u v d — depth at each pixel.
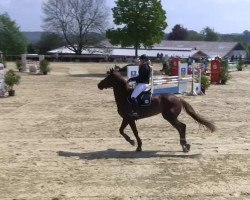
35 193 8.57
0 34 97.94
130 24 47.94
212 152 12.30
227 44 111.12
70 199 8.23
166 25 49.16
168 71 42.31
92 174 9.98
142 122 17.25
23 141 13.73
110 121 17.53
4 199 8.22
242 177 9.80
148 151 12.44
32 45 106.38
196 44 111.81
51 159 11.40
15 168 10.48
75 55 90.94
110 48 98.81
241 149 12.68
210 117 18.64
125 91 12.30
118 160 11.38
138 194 8.55
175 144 13.34
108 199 8.24
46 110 20.61
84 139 14.09
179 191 8.76
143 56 12.36
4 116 18.81
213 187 9.04
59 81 38.06
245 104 23.23
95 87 32.41
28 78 41.53
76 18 98.19
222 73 36.94
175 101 12.20
